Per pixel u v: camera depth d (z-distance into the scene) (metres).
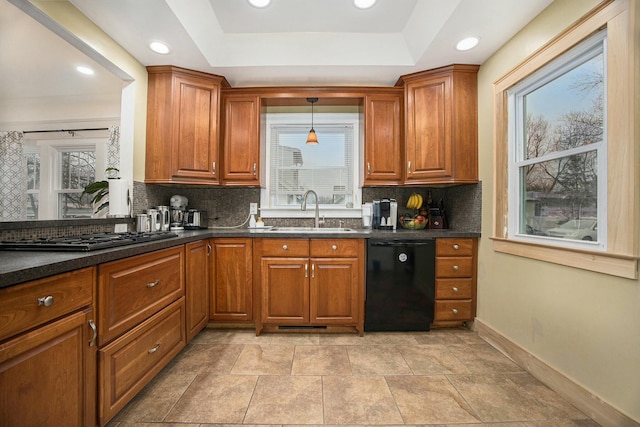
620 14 1.18
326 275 2.19
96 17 1.66
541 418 1.30
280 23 2.05
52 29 1.51
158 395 1.44
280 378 1.60
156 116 2.22
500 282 1.98
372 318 2.21
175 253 1.69
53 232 1.51
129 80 2.08
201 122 2.34
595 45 1.35
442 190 2.84
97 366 1.09
